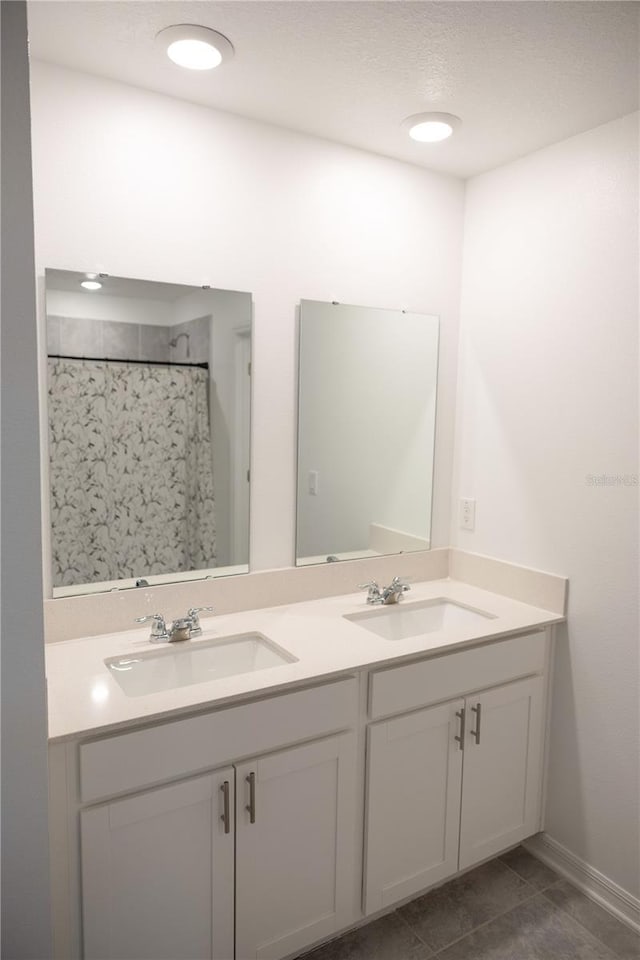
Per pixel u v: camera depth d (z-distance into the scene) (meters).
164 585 1.99
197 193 1.95
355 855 1.82
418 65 1.69
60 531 1.83
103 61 1.70
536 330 2.23
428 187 2.41
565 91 1.81
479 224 2.45
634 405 1.94
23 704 1.18
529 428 2.27
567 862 2.18
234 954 1.62
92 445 1.86
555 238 2.16
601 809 2.08
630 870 2.00
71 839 1.39
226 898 1.59
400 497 2.47
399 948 1.86
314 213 2.17
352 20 1.49
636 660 1.96
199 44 1.60
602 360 2.02
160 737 1.45
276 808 1.64
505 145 2.18
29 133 1.12
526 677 2.15
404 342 2.41
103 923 1.43
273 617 2.08
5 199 1.11
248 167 2.03
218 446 2.06
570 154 2.10
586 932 1.94
